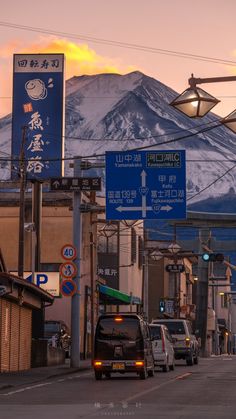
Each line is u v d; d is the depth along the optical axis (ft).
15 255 197.57
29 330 144.87
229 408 69.56
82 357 193.16
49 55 206.49
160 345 131.95
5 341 126.82
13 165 198.70
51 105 203.51
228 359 224.53
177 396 82.07
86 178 137.59
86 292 196.13
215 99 60.44
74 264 142.20
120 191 124.77
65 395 83.66
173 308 278.87
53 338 179.11
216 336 374.22
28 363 142.72
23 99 204.95
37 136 201.87
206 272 269.23
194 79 60.95
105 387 95.66
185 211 122.93
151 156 124.88
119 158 125.70
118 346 111.75
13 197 200.03
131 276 254.27
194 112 60.64
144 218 123.65
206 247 259.60
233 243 261.03
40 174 199.82
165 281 314.96
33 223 158.40
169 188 123.95
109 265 239.50
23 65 205.87
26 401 76.48
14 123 204.13
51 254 196.54
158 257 229.86
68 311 197.57
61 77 205.26
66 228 197.06
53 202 198.08
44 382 106.42
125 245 247.29
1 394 85.46
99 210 142.10
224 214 257.55
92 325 163.63
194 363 171.73
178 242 267.39
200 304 268.62
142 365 111.24
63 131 202.59
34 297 143.54
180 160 124.26
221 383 102.94
